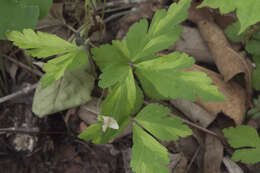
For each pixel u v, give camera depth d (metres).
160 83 0.29
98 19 0.34
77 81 0.33
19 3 0.31
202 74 0.29
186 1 0.29
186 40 0.34
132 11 0.36
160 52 0.34
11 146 0.32
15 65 0.34
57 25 0.35
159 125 0.29
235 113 0.32
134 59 0.30
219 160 0.32
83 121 0.33
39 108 0.32
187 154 0.32
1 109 0.33
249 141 0.31
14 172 0.32
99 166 0.32
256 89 0.32
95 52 0.30
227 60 0.33
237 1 0.28
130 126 0.33
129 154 0.32
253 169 0.31
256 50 0.32
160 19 0.30
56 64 0.29
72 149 0.33
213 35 0.34
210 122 0.32
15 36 0.29
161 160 0.29
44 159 0.32
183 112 0.33
